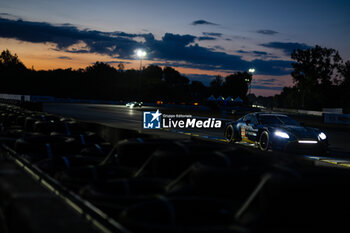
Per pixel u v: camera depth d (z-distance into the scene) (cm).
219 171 252
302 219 211
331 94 11869
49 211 170
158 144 375
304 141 1102
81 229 149
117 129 689
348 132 2519
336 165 960
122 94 12025
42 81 11969
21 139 473
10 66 14688
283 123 1258
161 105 9894
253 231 195
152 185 285
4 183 221
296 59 12162
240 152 328
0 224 219
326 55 11912
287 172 225
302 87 11969
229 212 215
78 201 231
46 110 3872
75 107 5353
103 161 420
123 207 238
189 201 221
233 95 16362
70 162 404
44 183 305
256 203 238
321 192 209
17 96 7250
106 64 12925
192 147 355
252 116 1323
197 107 9794
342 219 209
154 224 194
